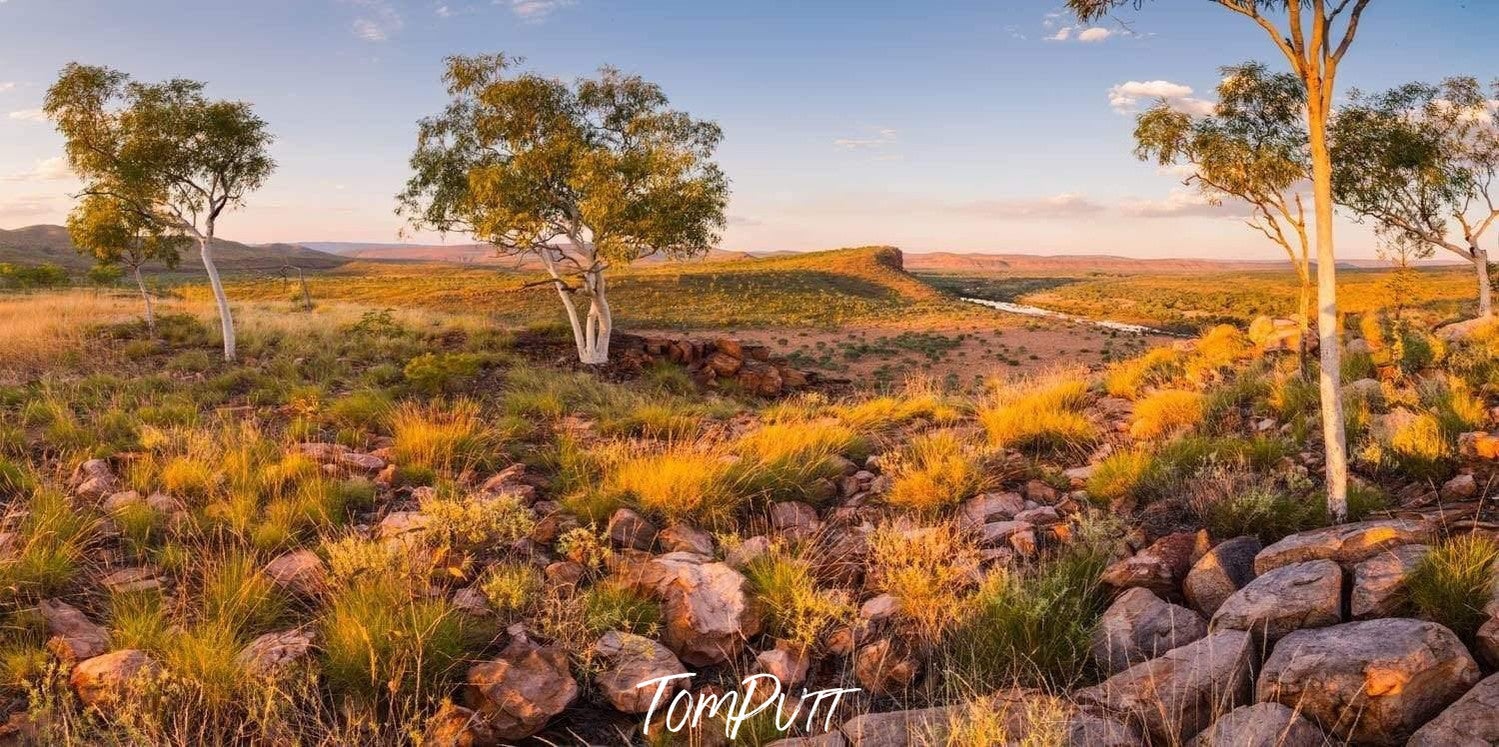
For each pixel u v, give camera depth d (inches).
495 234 796.0
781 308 3255.4
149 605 169.9
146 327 858.1
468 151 822.5
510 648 155.1
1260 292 6067.9
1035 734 114.7
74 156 661.3
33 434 362.3
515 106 777.6
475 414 422.0
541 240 823.7
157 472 272.8
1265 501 193.3
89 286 2085.4
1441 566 137.8
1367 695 112.7
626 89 819.4
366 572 183.0
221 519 225.9
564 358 852.0
